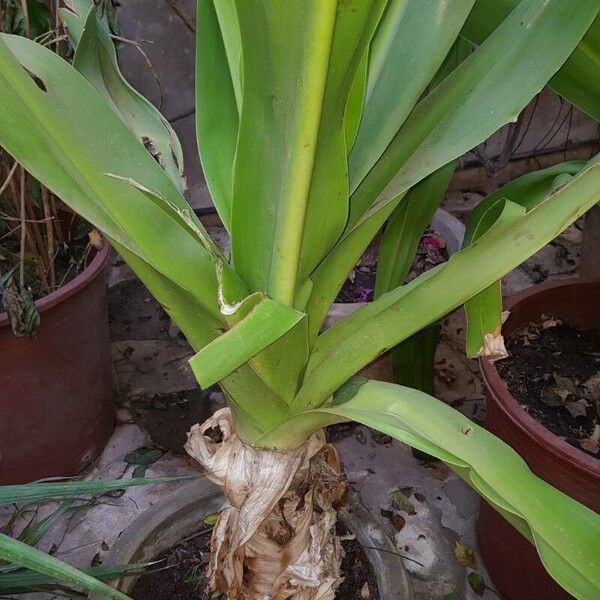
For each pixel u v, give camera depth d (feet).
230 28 2.24
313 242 2.15
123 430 5.26
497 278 2.07
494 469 2.02
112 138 2.11
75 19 2.82
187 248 2.09
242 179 1.94
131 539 3.66
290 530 2.93
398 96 2.35
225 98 2.47
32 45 2.14
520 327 4.32
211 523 3.83
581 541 1.92
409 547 4.47
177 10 5.27
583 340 4.28
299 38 1.53
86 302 4.35
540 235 1.99
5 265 4.45
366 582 3.62
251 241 2.04
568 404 3.81
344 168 1.96
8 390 4.09
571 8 2.18
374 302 2.49
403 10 2.49
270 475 2.59
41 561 1.86
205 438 2.78
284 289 2.03
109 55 2.78
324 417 2.36
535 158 8.32
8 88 1.94
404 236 3.51
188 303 2.28
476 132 2.27
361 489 4.88
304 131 1.68
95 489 2.40
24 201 4.07
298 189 1.81
